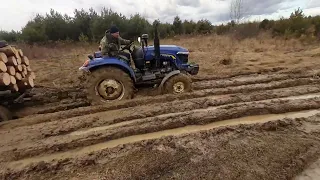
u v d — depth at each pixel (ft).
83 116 14.69
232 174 8.53
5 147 11.45
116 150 10.50
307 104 14.61
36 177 9.09
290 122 12.28
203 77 23.27
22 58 17.95
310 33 47.78
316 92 17.26
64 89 21.52
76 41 62.54
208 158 9.52
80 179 8.78
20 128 13.42
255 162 9.18
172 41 55.42
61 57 44.60
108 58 16.72
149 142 10.95
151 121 13.21
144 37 17.99
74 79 26.08
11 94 16.83
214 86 20.34
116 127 12.83
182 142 10.80
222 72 25.25
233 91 18.28
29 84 17.88
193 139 11.05
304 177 8.56
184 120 13.08
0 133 12.90
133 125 12.94
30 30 58.80
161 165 9.25
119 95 16.79
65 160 10.04
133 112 14.65
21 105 18.04
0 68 14.42
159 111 14.62
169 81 17.29
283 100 15.37
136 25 63.46
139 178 8.65
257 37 51.90
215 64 30.09
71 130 12.98
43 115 15.23
